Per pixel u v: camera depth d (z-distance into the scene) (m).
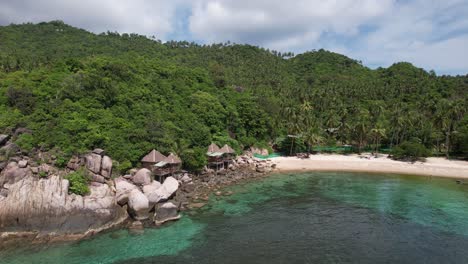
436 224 32.94
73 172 32.84
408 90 129.62
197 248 26.44
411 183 51.56
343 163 67.69
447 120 78.06
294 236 29.45
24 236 26.81
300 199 41.38
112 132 42.31
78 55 103.50
